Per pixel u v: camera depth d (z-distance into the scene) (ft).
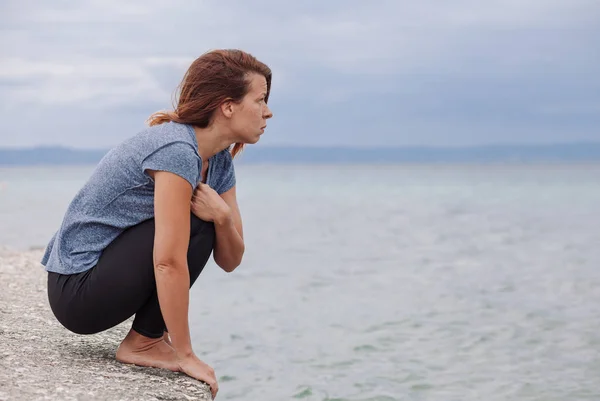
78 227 10.35
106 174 10.21
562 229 58.34
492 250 43.42
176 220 9.77
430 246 45.96
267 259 39.34
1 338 12.09
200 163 10.02
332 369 17.25
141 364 11.00
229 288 29.09
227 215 10.32
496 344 19.79
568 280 31.17
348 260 38.78
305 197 129.80
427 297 26.99
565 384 16.29
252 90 10.19
